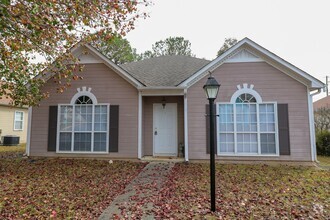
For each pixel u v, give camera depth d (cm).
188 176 698
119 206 466
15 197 508
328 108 1889
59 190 562
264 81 899
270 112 890
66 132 983
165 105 1058
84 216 416
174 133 1044
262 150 878
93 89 988
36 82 828
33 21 498
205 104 922
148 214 423
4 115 1775
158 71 1203
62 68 767
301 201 484
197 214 418
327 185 600
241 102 906
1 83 799
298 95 880
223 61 923
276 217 405
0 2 444
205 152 908
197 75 918
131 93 977
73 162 902
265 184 609
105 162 912
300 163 856
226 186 590
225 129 904
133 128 960
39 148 989
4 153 1218
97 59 997
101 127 973
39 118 1001
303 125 869
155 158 970
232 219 397
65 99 994
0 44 619
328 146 1188
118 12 731
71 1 577
